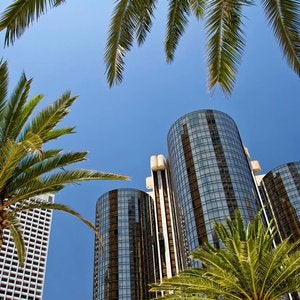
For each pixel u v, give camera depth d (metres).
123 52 9.91
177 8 10.45
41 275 184.88
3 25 7.16
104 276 117.94
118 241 124.12
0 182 11.65
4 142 12.48
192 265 88.62
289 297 78.00
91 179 13.70
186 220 97.56
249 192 97.50
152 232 129.88
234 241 19.70
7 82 12.84
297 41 8.05
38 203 13.86
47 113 12.70
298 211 111.25
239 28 9.09
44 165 13.13
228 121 116.31
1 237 12.23
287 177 120.50
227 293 21.30
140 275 117.00
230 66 9.26
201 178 100.50
